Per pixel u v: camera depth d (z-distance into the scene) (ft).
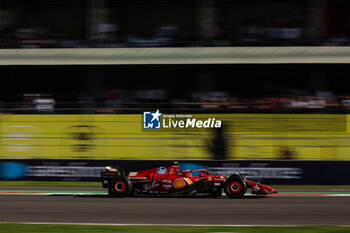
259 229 57.16
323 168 102.83
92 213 69.00
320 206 75.31
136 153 113.50
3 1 141.49
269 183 103.65
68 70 138.62
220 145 111.14
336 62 115.75
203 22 123.54
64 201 80.38
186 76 135.23
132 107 123.75
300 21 129.59
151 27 133.59
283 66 122.62
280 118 115.24
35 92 139.95
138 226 58.85
